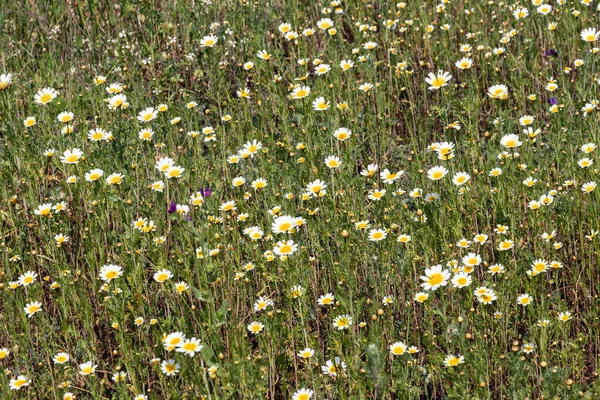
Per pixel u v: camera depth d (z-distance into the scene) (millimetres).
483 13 3637
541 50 3510
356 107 3223
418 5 3652
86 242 2797
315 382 2578
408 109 3289
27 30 3586
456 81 3492
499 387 2584
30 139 3023
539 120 3266
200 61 3436
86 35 3615
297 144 3098
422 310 2709
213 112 3355
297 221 2748
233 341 2537
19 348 2686
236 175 3109
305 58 3363
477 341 2533
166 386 2588
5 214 2926
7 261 2801
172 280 2748
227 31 3543
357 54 3432
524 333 2713
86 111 3316
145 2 3539
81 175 2934
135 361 2600
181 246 2867
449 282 2676
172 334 2533
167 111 3254
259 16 3633
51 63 3398
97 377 2660
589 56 3221
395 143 3219
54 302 2777
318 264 2814
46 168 3125
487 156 2979
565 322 2635
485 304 2645
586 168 2848
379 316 2605
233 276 2777
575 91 3297
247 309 2752
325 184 2896
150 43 3574
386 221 2807
